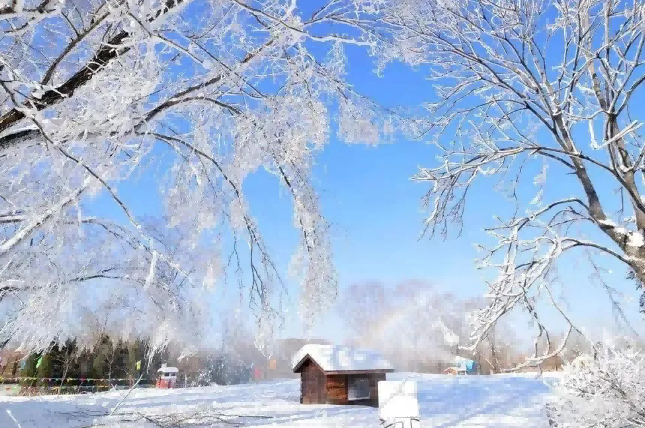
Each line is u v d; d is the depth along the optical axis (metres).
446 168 9.17
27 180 4.30
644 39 6.92
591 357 6.94
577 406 6.72
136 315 9.51
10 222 4.96
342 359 15.59
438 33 8.52
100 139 3.49
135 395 18.17
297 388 21.58
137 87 3.28
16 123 3.48
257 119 4.83
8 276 5.85
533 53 8.29
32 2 3.82
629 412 6.23
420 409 11.62
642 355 6.76
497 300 7.33
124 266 8.24
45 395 20.78
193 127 5.23
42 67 4.29
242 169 5.11
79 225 3.70
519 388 14.68
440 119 9.30
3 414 10.62
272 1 4.20
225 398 17.25
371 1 4.76
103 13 3.29
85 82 3.43
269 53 4.64
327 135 5.13
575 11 7.97
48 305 6.35
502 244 7.50
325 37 3.87
